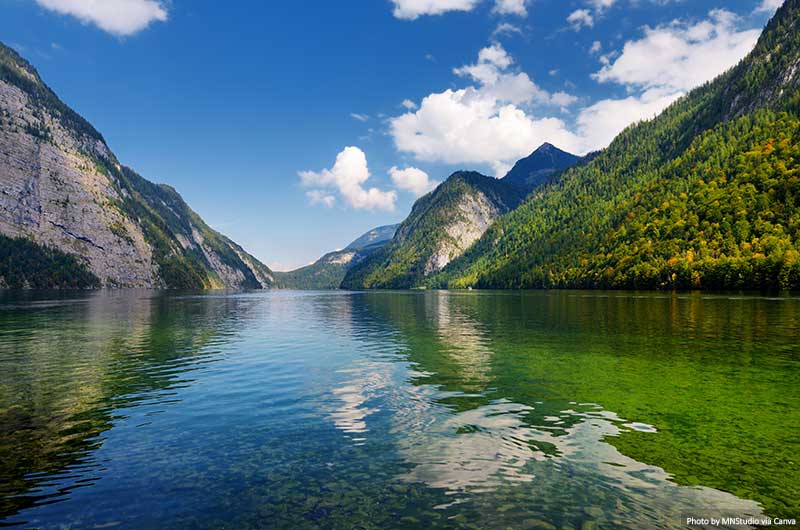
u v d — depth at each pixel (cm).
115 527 1008
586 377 2581
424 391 2281
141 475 1289
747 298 10050
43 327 5391
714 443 1526
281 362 3122
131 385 2428
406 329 5284
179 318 6844
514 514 1065
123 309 8712
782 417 1808
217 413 1905
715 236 16288
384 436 1614
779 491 1180
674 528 1003
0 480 1254
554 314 7131
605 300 11038
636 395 2173
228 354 3475
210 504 1119
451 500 1138
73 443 1552
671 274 15750
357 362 3108
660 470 1316
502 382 2469
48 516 1057
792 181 15762
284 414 1894
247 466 1355
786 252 11981
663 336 4266
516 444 1530
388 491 1188
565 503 1120
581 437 1595
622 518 1048
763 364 2906
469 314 7575
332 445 1530
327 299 16312
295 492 1183
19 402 2086
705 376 2578
